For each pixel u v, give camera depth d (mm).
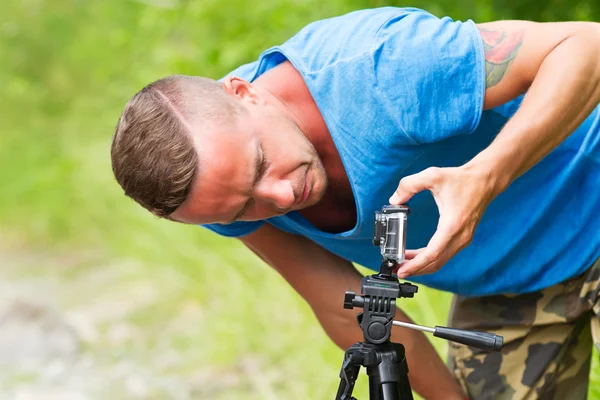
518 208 4906
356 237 4730
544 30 4375
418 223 4852
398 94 4293
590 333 5363
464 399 5473
